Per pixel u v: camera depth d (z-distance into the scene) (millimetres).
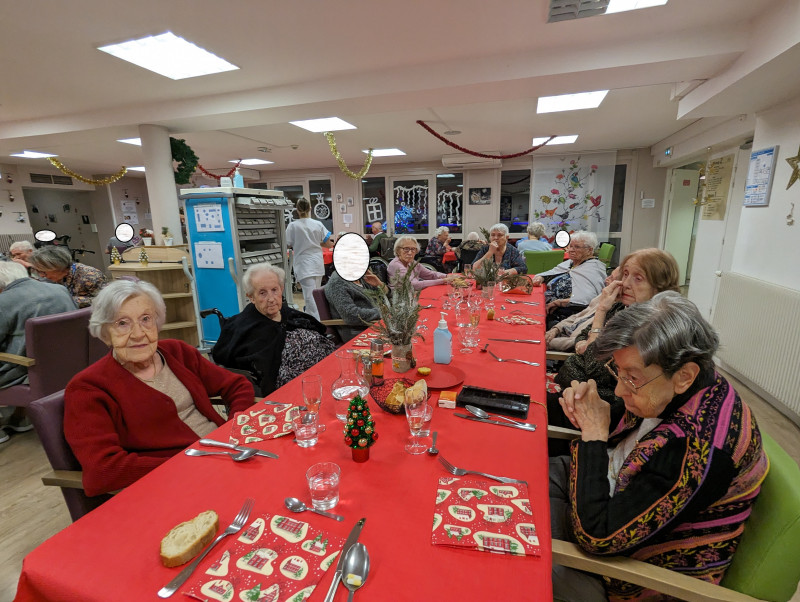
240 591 597
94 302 1196
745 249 3135
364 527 720
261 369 1857
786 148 2672
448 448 980
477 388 1268
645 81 2824
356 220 8453
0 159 6648
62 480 1056
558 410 1539
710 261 4406
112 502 805
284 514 760
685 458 732
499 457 941
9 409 2477
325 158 7242
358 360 1459
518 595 583
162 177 3955
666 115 4352
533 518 736
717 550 772
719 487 717
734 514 756
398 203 8172
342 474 883
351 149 6367
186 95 3520
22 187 7422
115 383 1159
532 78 2756
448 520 731
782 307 2484
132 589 611
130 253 3734
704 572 778
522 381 1379
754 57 2213
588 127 5008
